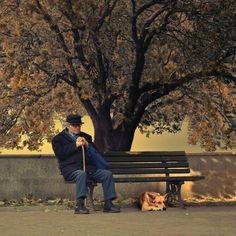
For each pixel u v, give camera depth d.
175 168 11.42
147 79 14.17
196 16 12.20
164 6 12.15
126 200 11.95
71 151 9.83
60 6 11.25
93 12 11.74
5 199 11.98
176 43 12.87
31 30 12.05
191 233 7.59
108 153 10.96
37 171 12.23
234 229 7.94
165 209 10.41
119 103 14.71
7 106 14.49
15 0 11.70
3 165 12.05
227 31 11.87
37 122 14.25
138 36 13.63
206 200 12.98
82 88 12.49
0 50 12.73
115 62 13.40
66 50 12.42
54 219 8.92
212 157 13.38
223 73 12.72
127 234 7.50
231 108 14.83
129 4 13.05
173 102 14.86
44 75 13.23
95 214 9.59
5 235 7.40
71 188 12.43
